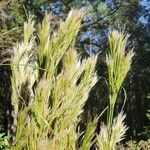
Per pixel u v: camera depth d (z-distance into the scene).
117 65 2.15
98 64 19.75
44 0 19.14
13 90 2.10
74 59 2.11
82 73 2.09
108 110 2.15
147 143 11.87
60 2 19.80
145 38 28.50
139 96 31.66
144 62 29.48
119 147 11.62
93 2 21.62
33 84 2.12
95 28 22.20
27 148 1.97
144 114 32.00
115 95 2.15
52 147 1.94
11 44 12.17
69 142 2.01
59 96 2.02
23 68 2.12
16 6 14.97
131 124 31.78
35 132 1.97
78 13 2.13
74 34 2.12
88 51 2.18
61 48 2.09
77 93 2.04
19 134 2.00
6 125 20.16
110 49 2.18
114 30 2.19
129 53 2.17
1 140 4.56
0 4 2.50
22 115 2.02
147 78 29.81
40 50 2.10
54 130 1.99
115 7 24.16
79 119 2.10
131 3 25.58
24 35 2.17
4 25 12.52
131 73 29.62
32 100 2.03
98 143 2.10
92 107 22.34
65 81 2.02
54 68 2.08
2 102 19.55
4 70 15.97
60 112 2.01
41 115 1.98
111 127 2.12
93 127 2.09
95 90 21.86
